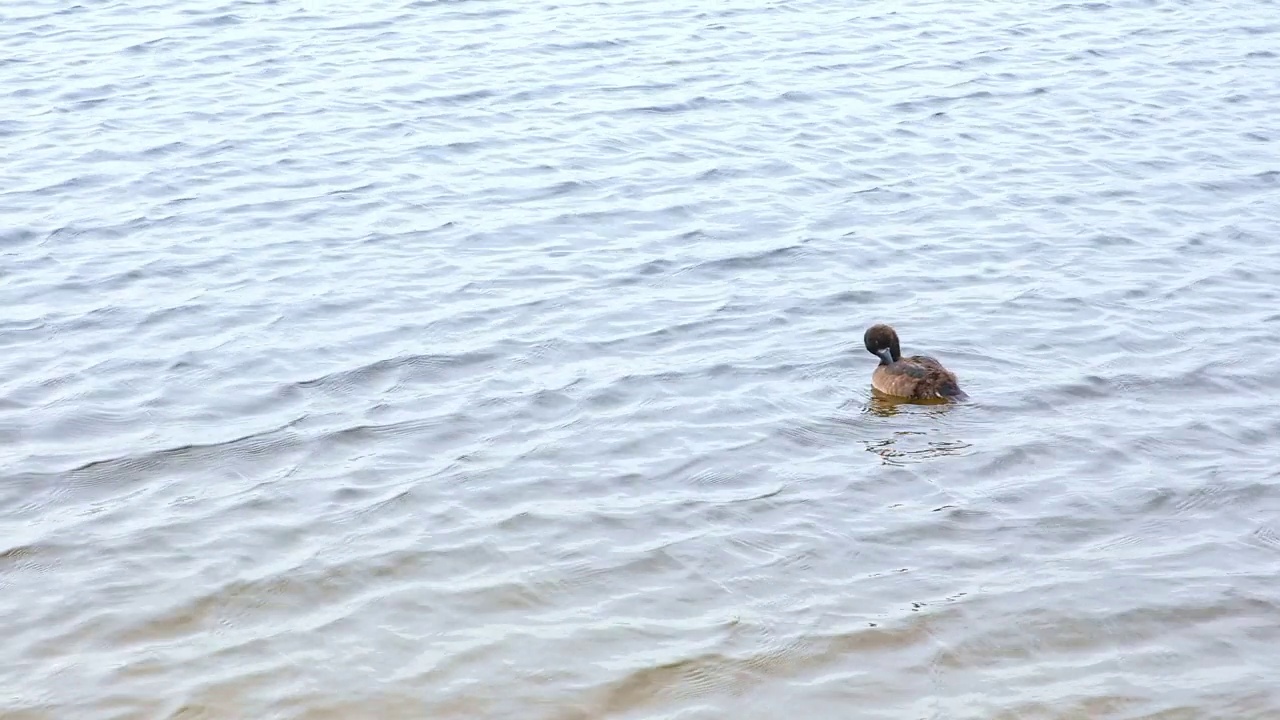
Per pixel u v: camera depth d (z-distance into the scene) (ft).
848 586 41.73
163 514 45.37
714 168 78.74
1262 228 70.59
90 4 107.34
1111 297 62.64
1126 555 43.19
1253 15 109.81
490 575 42.29
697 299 62.80
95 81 91.04
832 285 64.23
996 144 82.64
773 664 38.24
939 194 75.31
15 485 47.01
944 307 61.82
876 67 96.58
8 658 38.29
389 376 55.42
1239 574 42.14
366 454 49.34
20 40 98.84
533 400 53.31
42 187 74.79
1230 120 86.63
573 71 94.84
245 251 67.67
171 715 36.17
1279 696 36.81
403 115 86.28
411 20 105.19
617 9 109.09
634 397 53.67
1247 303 61.98
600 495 46.70
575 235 69.97
